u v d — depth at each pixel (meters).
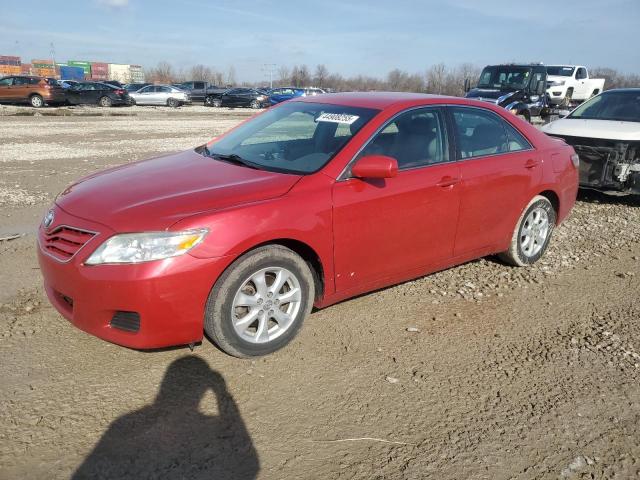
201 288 3.16
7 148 12.81
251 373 3.40
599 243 6.41
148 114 28.12
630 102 9.03
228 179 3.69
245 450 2.75
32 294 4.37
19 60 111.25
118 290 3.04
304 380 3.36
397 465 2.69
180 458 2.67
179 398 3.12
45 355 3.49
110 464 2.60
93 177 4.08
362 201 3.77
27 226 6.35
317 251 3.61
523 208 5.08
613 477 2.69
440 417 3.07
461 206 4.45
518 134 5.08
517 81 18.91
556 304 4.62
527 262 5.38
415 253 4.25
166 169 4.01
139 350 3.59
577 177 5.69
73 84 31.44
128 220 3.14
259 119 4.91
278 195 3.48
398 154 4.10
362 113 4.19
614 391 3.39
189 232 3.10
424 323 4.18
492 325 4.20
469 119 4.69
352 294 4.00
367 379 3.40
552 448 2.87
